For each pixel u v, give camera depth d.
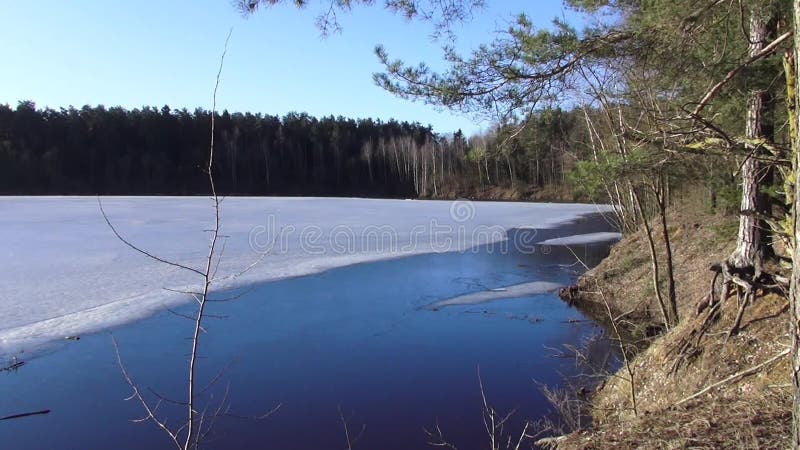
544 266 17.88
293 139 76.38
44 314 10.97
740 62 4.12
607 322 11.02
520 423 6.34
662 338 6.61
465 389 7.39
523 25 4.59
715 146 4.07
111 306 11.62
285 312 11.70
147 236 23.22
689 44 4.31
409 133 86.38
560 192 56.47
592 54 4.46
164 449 5.70
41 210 36.47
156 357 8.59
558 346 9.37
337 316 11.43
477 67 4.63
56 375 7.74
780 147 3.94
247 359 8.59
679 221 13.61
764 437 3.57
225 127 72.50
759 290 5.62
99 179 61.34
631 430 4.43
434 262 18.58
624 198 14.75
